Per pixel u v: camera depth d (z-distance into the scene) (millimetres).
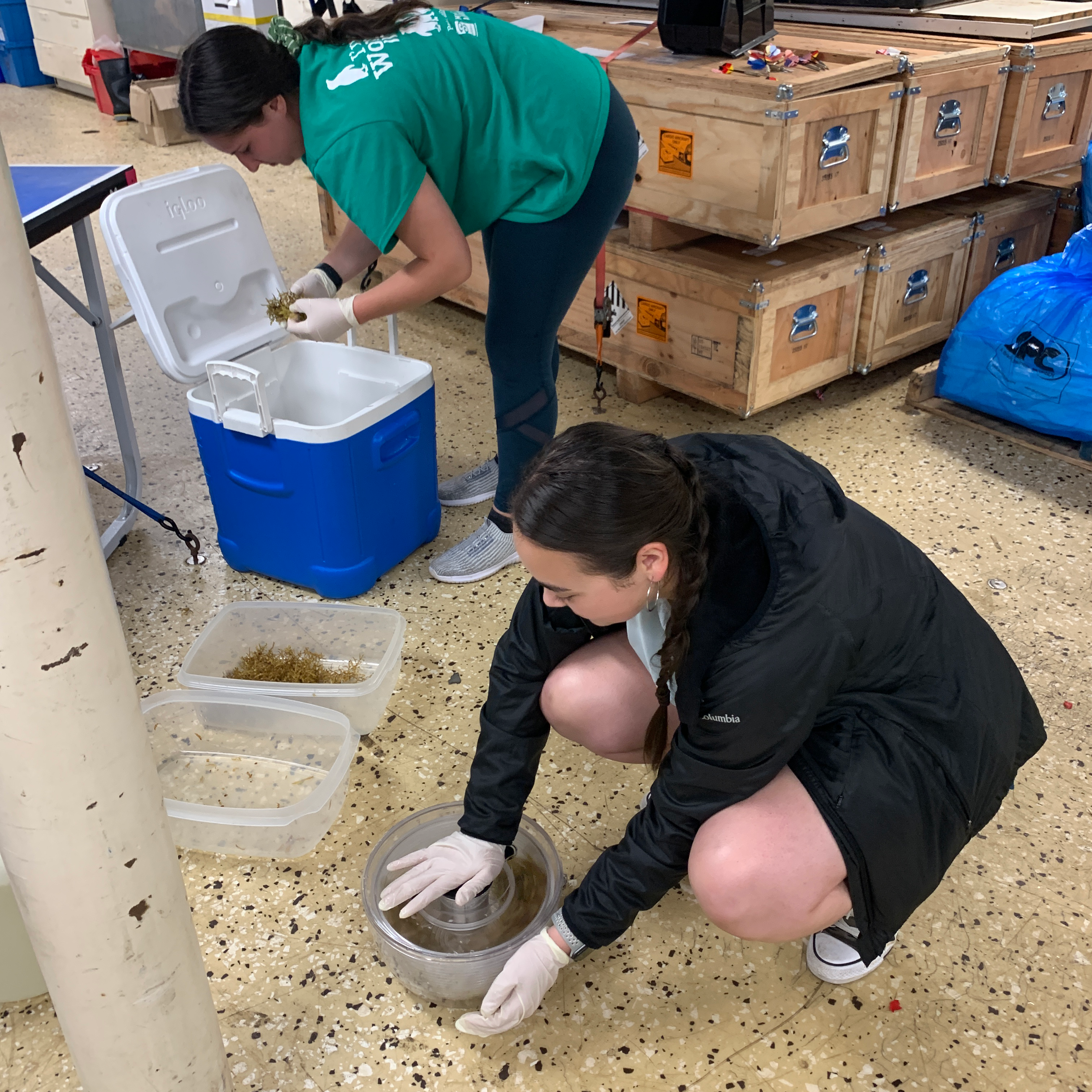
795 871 1129
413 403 2062
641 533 921
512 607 2090
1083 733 1744
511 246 1840
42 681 788
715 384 2568
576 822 1599
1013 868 1516
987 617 2008
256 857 1546
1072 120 2906
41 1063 1274
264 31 1600
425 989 1314
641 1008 1332
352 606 1886
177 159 5004
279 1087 1244
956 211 2846
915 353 3070
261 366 2162
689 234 2660
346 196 1634
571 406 2828
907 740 1141
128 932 933
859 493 2412
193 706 1730
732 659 1010
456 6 3188
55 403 746
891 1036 1293
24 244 705
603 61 2492
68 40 6004
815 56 2408
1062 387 2418
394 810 1622
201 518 2387
